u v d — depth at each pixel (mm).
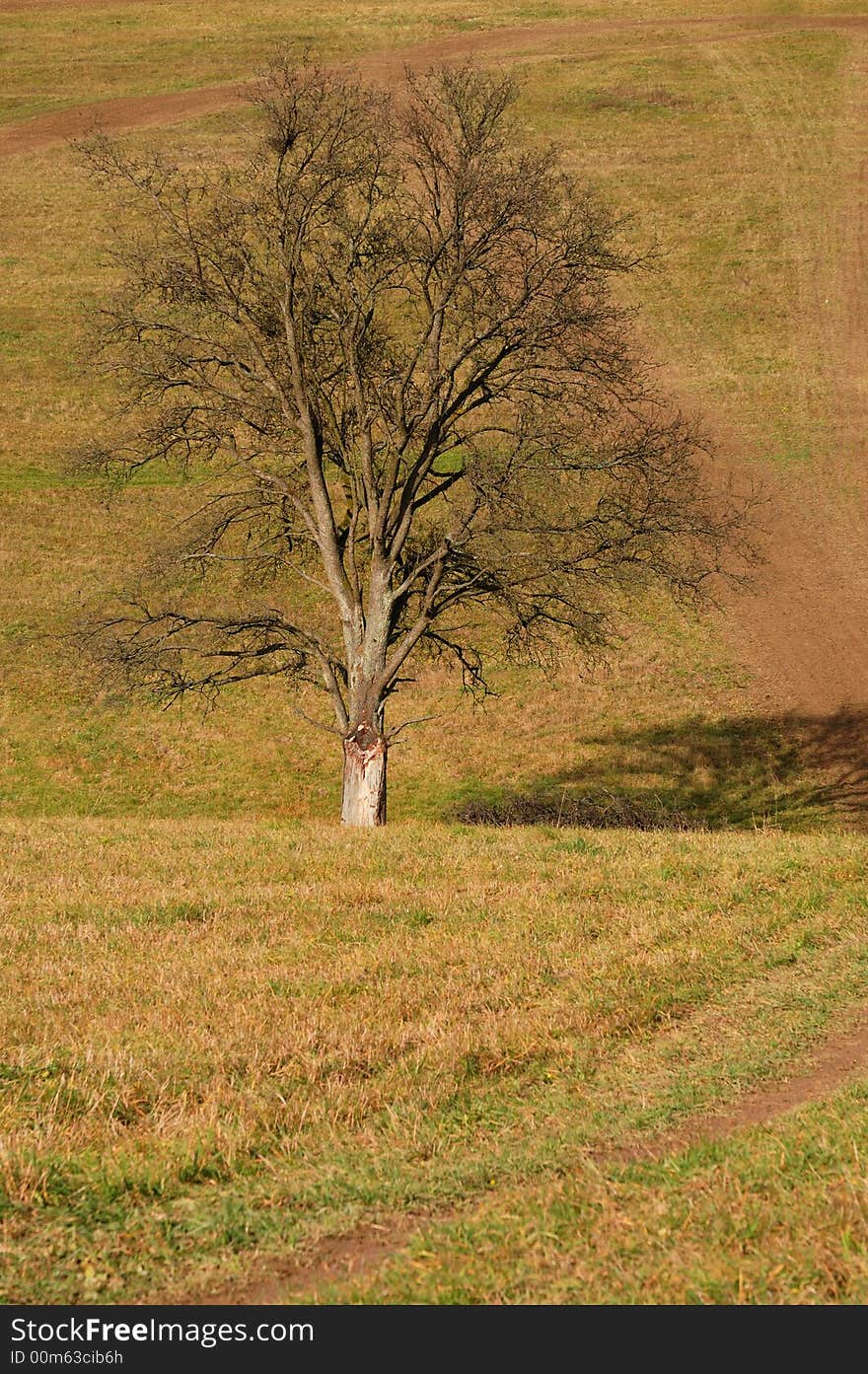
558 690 59531
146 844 28547
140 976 18141
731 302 101000
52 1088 13656
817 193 116938
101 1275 10016
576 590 37875
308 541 41750
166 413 39156
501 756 54125
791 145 125750
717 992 17344
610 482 45688
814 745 54219
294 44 148750
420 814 49688
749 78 140375
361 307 38094
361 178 37719
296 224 37156
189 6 164250
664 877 24016
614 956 18859
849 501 76438
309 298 37719
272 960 18922
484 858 26000
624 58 145625
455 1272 9445
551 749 54656
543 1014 16328
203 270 38062
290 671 40531
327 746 54938
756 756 53562
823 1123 11617
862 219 112750
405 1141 12547
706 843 27766
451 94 37094
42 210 114000
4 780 51312
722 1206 9914
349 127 37000
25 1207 10938
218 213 38000
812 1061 14461
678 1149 11844
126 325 38594
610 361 37188
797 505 75938
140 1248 10461
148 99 135875
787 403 87438
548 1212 10289
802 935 19656
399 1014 16438
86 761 52906
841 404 87375
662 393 87875
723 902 21922
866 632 63906
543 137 126688
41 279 102250
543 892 22906
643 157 123438
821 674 60344
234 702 58156
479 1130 12938
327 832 30578
